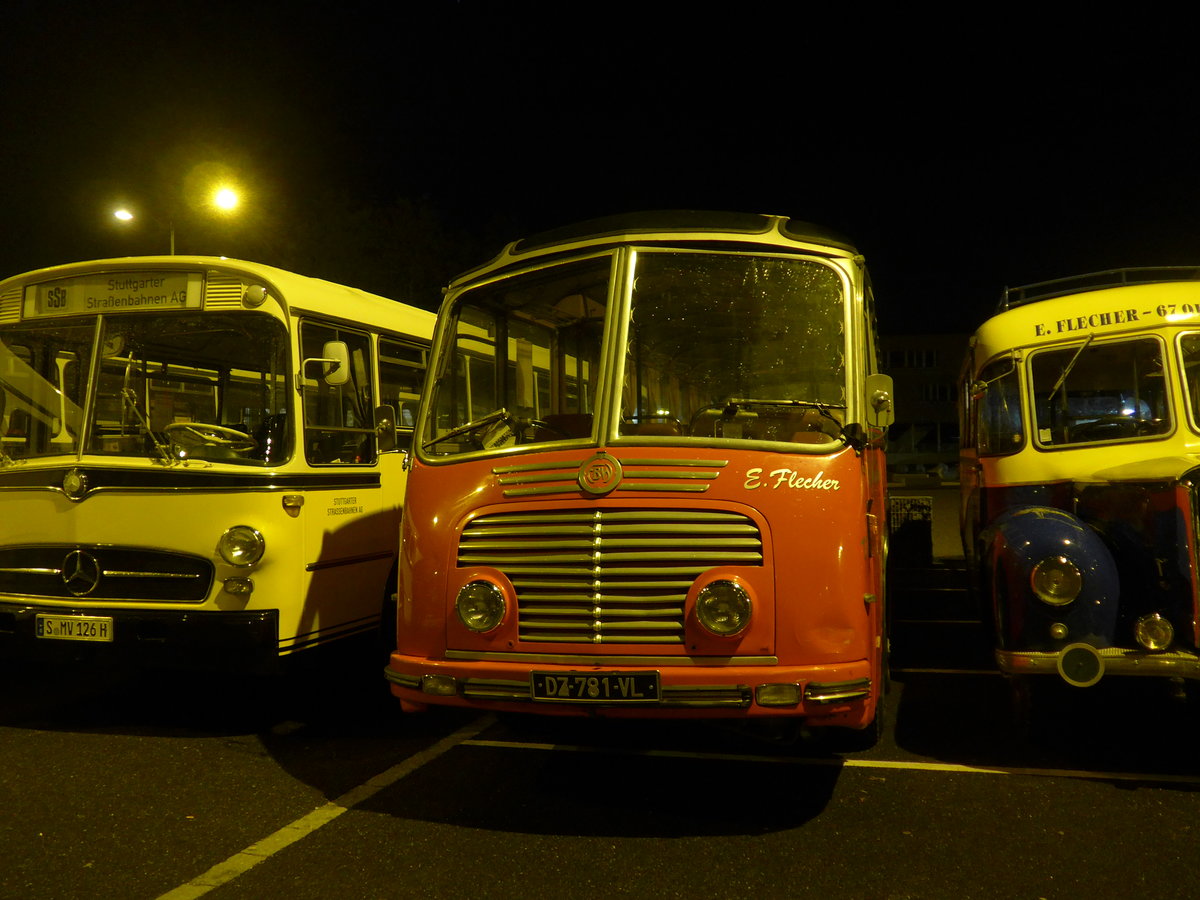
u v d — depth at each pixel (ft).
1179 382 22.08
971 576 28.58
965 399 30.30
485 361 17.40
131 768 17.43
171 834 14.32
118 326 20.79
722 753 18.19
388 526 23.43
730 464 14.20
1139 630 16.20
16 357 21.38
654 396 16.07
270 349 20.20
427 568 15.19
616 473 14.34
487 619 14.38
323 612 20.63
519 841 14.01
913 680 24.06
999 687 23.27
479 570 14.70
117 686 24.02
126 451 20.15
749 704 13.43
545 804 15.53
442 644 14.88
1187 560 16.30
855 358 15.38
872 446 16.89
